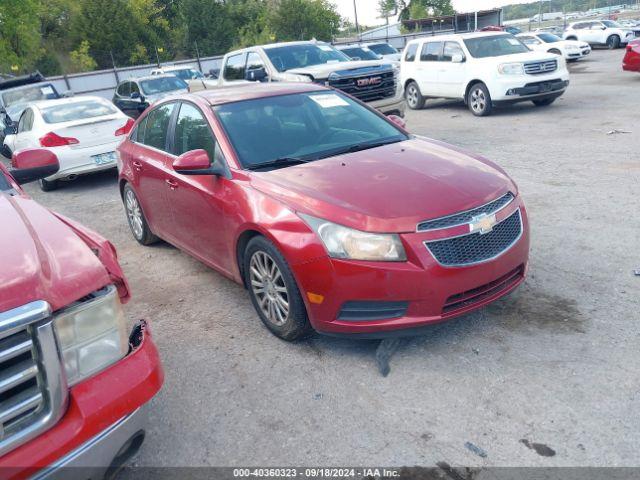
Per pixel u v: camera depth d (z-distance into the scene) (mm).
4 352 1963
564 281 4453
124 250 6332
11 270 2139
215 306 4676
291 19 48750
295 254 3479
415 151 4324
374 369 3533
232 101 4809
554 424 2918
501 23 44375
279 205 3652
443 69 14367
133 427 2373
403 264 3283
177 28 53312
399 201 3453
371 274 3295
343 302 3400
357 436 2973
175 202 4926
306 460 2844
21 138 10695
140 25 47094
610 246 5047
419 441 2893
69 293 2193
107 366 2326
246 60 12461
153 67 35094
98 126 9859
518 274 3832
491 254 3516
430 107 16062
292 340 3912
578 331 3734
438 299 3332
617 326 3750
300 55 11969
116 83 34094
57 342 2129
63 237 2529
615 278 4430
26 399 2049
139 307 4816
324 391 3367
